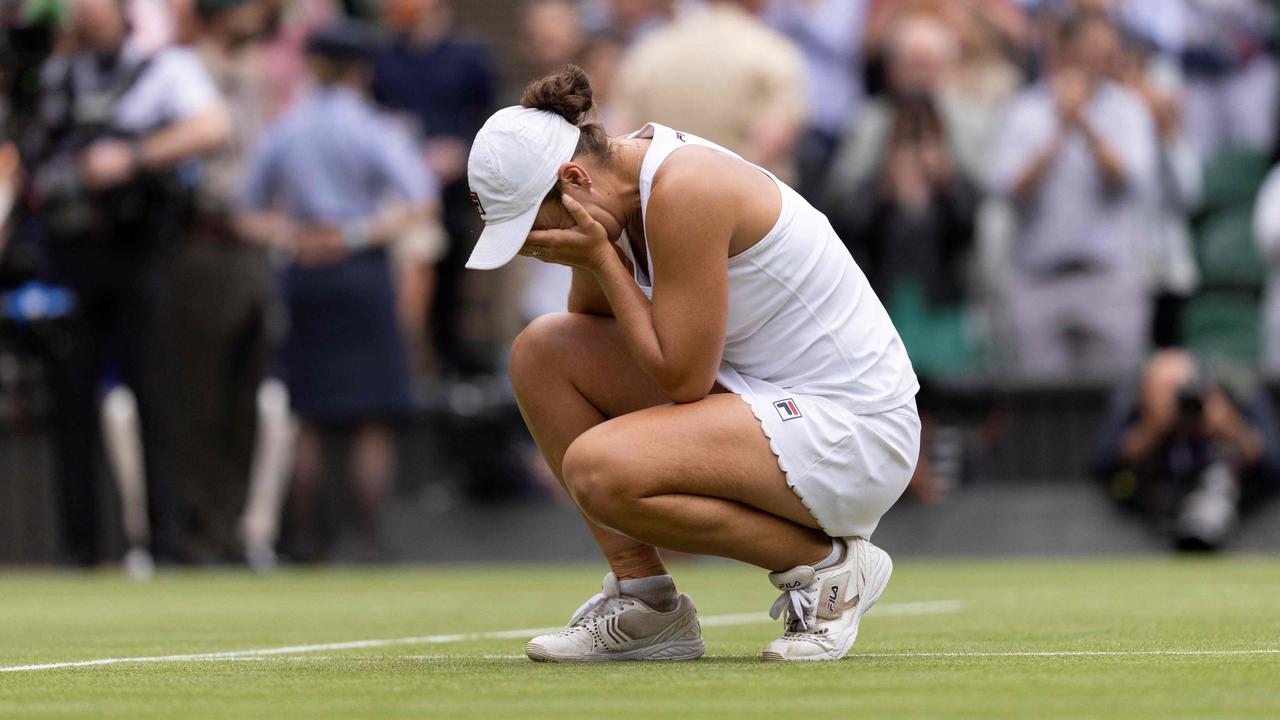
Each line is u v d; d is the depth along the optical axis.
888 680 11.40
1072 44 36.31
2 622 20.19
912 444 13.25
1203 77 40.44
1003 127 36.81
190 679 12.35
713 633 16.80
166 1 36.59
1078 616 18.69
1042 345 36.50
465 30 48.66
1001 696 10.46
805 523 12.99
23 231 32.41
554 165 12.45
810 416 12.78
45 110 31.78
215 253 33.59
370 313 34.53
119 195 31.45
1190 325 40.12
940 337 36.50
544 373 13.43
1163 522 34.62
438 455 38.03
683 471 12.54
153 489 32.81
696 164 12.61
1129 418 34.47
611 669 12.52
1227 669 12.05
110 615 21.41
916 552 35.69
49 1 31.66
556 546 37.25
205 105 32.00
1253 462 34.41
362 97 35.25
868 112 37.56
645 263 13.10
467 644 15.88
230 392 34.12
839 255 13.14
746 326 12.95
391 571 34.22
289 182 34.34
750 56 32.06
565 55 42.56
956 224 36.69
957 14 40.56
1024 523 35.28
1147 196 36.38
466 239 41.25
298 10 43.66
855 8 40.66
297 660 14.00
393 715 9.93
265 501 36.78
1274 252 37.03
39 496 36.03
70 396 32.41
